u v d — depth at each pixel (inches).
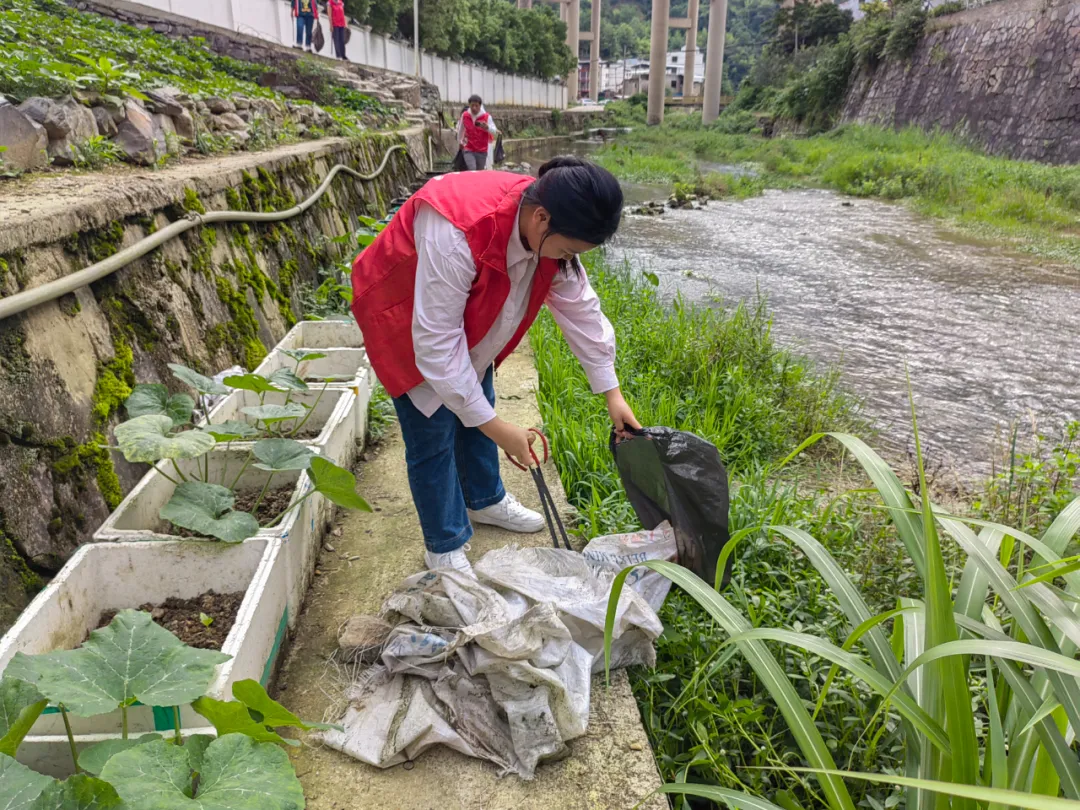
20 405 78.4
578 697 72.4
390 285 76.5
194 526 74.8
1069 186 517.7
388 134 438.6
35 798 44.1
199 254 133.2
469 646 74.0
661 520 91.3
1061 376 217.5
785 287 319.3
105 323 98.7
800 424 170.7
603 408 152.6
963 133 799.1
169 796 46.3
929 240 430.6
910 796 54.8
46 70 150.6
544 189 68.4
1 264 79.7
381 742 69.9
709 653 83.1
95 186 114.9
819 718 79.8
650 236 440.8
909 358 232.2
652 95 1736.0
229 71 433.7
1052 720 49.6
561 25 1815.9
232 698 62.9
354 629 80.9
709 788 53.9
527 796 66.4
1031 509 124.3
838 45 1170.0
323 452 101.2
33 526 75.9
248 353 138.6
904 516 58.8
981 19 815.7
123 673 53.8
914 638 59.9
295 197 206.7
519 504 107.1
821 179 737.6
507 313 80.1
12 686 52.6
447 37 1027.9
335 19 661.9
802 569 102.0
